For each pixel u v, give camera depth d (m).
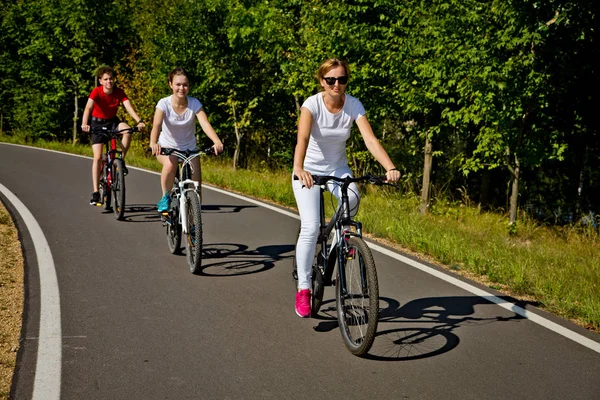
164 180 6.73
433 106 13.30
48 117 26.52
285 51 17.25
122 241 7.36
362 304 4.27
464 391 3.85
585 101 11.85
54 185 11.27
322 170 4.79
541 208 18.78
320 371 4.07
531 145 11.27
